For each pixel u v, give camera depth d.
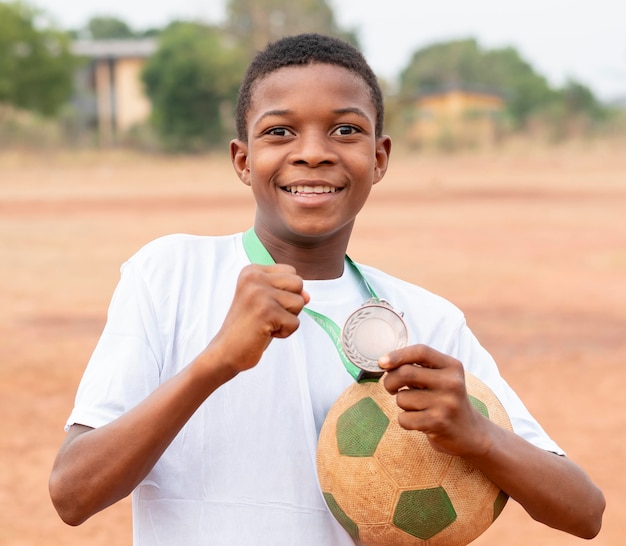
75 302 11.73
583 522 1.95
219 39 55.03
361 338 1.81
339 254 2.16
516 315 10.88
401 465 1.83
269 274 1.70
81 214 22.34
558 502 1.89
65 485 1.80
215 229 19.12
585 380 8.14
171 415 1.74
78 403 1.93
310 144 1.94
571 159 46.34
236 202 25.61
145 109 60.56
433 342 2.19
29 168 40.78
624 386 7.93
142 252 2.11
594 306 11.49
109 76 60.69
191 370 1.73
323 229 1.98
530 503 1.88
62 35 51.66
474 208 24.34
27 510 5.30
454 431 1.71
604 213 23.12
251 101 2.04
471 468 1.86
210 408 1.97
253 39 56.62
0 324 10.38
